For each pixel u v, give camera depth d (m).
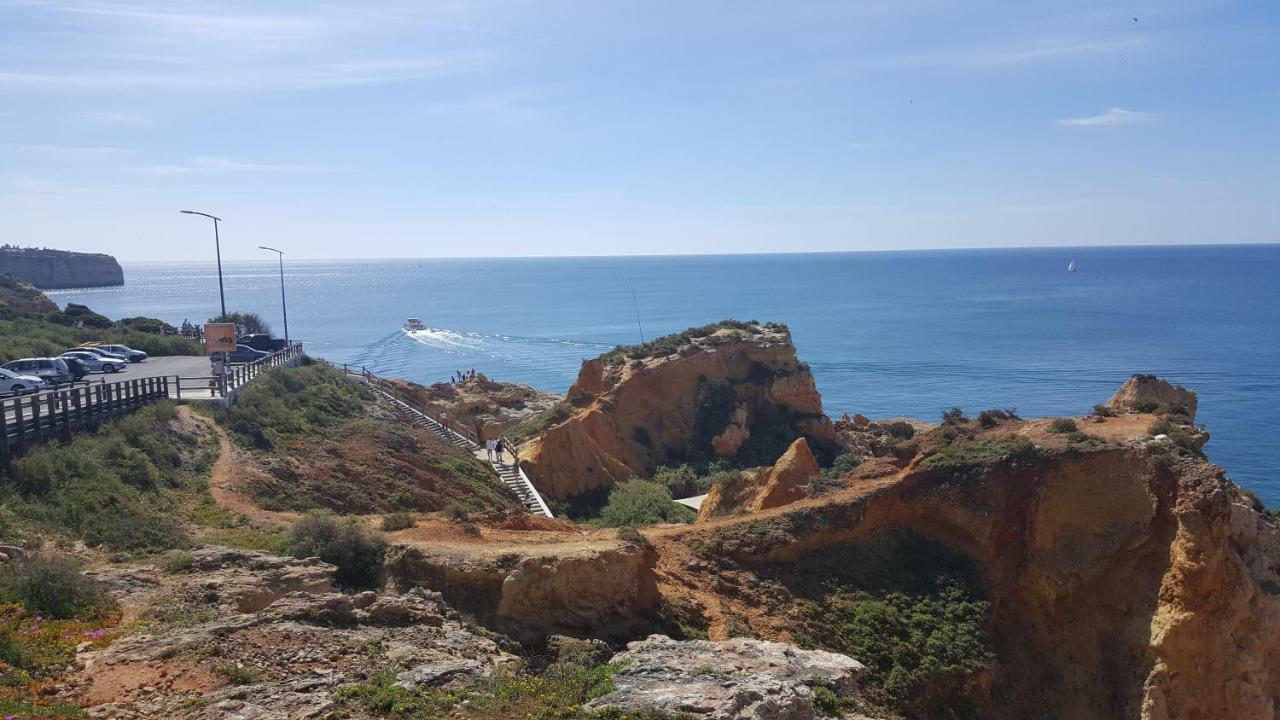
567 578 24.45
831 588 28.91
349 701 15.34
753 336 68.31
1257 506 28.55
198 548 24.19
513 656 20.27
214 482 32.97
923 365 123.06
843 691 19.55
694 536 30.34
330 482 36.91
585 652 21.27
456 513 31.48
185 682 15.38
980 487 30.92
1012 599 29.22
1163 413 34.34
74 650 16.20
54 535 23.95
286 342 68.38
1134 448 29.30
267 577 21.72
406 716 14.95
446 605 22.70
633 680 18.03
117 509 26.73
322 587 22.42
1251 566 26.00
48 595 18.17
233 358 61.81
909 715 25.72
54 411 30.72
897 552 30.50
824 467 58.84
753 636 25.89
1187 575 25.86
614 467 54.81
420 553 24.94
